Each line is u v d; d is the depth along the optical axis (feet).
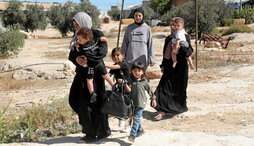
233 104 28.71
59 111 26.48
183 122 24.91
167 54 25.66
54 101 29.35
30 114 25.62
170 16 126.21
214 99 30.83
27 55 79.41
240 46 85.25
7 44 78.64
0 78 53.88
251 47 78.84
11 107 32.68
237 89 33.96
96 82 18.25
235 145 18.44
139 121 18.62
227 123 24.21
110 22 237.25
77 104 18.47
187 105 28.76
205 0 115.96
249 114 26.17
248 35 101.50
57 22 153.58
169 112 25.73
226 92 32.94
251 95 31.73
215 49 77.92
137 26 25.70
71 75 53.42
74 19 17.85
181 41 24.94
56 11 154.10
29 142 19.72
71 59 18.21
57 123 24.80
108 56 70.85
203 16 115.44
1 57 78.13
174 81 25.85
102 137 18.86
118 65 20.59
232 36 104.63
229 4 156.56
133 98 18.75
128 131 21.06
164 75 26.03
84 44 17.56
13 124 24.43
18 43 81.46
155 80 42.60
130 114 17.80
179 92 25.96
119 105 17.38
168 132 20.25
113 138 19.13
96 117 18.30
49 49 90.12
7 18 165.07
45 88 44.65
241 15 163.02
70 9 155.33
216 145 18.35
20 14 164.14
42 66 56.80
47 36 156.66
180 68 25.68
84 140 18.57
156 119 25.52
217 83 36.81
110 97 17.53
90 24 17.98
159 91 25.86
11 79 53.11
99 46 17.85
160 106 25.64
